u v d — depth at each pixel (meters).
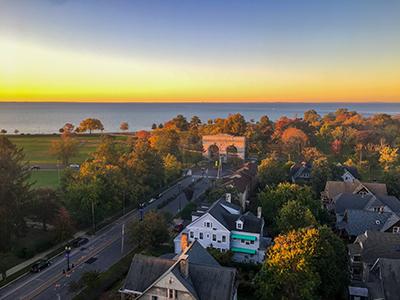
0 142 68.25
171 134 160.62
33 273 54.06
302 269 41.19
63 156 127.19
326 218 75.88
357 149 150.50
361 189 85.06
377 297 42.69
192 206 83.69
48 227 72.19
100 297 47.03
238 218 61.62
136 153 101.19
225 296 37.78
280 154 158.00
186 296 37.50
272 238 66.12
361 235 60.47
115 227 74.75
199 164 150.25
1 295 47.78
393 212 69.56
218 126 197.12
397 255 52.06
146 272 41.75
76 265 56.94
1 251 57.28
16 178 62.12
